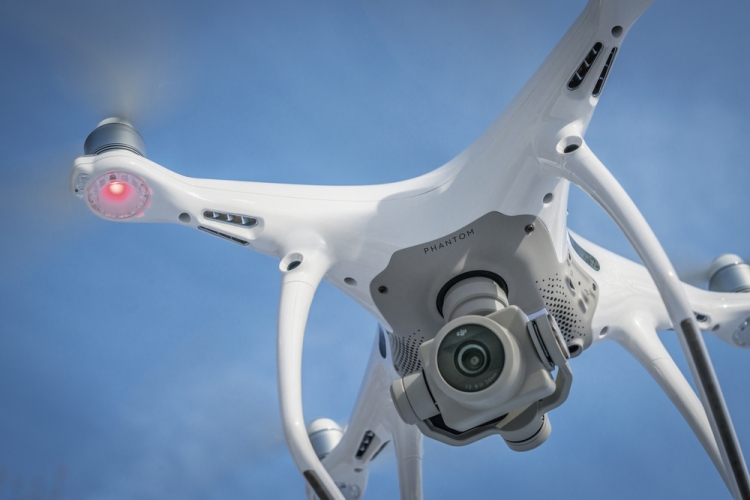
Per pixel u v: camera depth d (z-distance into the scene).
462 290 0.82
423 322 0.83
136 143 0.85
